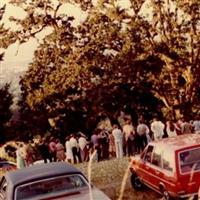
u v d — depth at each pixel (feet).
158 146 40.63
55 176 30.32
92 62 116.16
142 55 119.03
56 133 126.21
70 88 122.31
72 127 125.49
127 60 116.47
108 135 67.41
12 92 153.58
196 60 121.29
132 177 46.50
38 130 129.29
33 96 124.36
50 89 119.96
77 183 30.07
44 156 64.85
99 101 118.62
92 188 29.89
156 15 118.93
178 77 123.65
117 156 66.13
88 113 122.62
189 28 119.75
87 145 66.28
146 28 117.91
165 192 38.91
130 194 45.62
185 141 39.81
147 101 123.34
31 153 62.44
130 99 120.37
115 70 116.57
